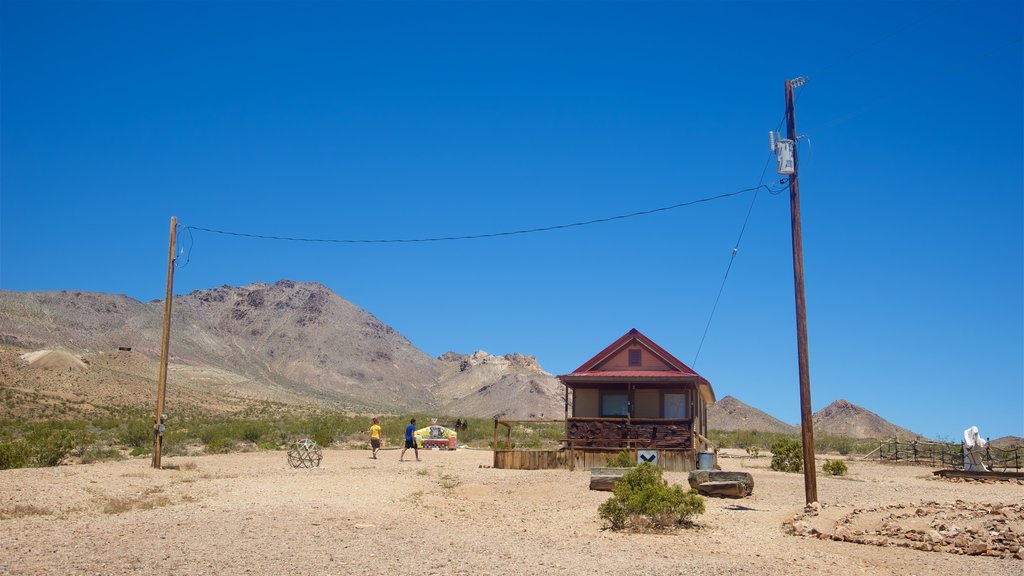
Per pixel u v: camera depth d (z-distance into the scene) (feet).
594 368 115.24
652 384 113.60
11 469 82.84
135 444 153.69
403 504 65.92
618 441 106.52
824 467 108.68
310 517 55.93
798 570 42.42
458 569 39.45
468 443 170.81
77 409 261.24
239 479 79.82
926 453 144.36
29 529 48.52
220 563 39.11
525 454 104.73
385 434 188.34
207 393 431.02
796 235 69.26
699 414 125.49
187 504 62.08
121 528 49.29
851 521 57.52
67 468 84.79
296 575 37.11
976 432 110.52
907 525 55.52
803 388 67.56
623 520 56.49
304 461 99.04
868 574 42.04
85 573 36.32
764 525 58.75
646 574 39.78
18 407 240.53
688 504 56.90
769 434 207.41
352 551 43.32
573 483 83.76
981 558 46.88
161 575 36.29
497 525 56.95
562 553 45.39
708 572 40.70
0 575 35.60
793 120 70.33
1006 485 94.89
